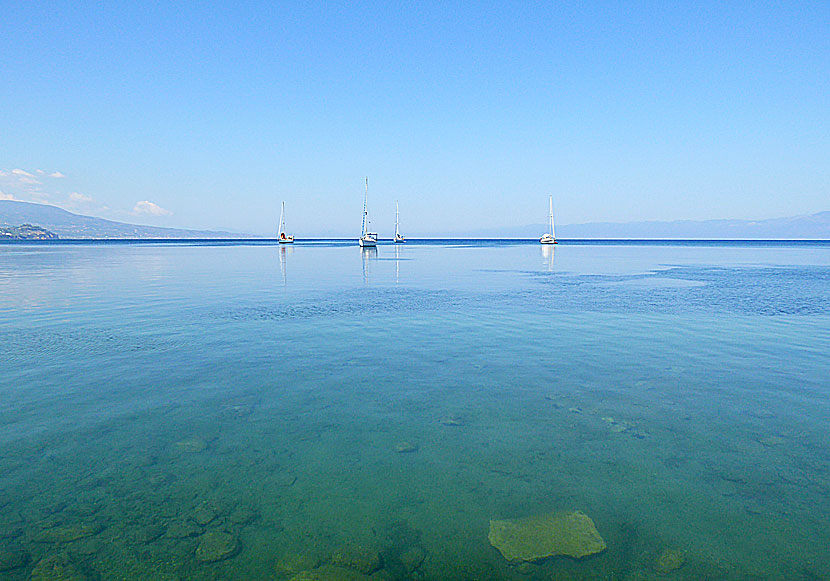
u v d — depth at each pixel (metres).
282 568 6.38
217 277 44.19
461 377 13.99
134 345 17.39
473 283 39.81
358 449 9.57
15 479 8.34
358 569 6.37
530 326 21.45
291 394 12.49
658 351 17.03
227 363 15.23
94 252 101.06
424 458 9.23
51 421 10.67
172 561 6.48
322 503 7.82
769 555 6.63
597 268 59.12
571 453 9.44
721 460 9.16
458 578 6.23
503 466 8.95
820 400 12.21
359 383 13.40
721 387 13.21
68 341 17.89
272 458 9.19
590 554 6.66
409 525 7.29
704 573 6.30
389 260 75.81
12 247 135.38
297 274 48.09
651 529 7.19
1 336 18.66
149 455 9.23
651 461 9.12
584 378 13.98
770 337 19.34
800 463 9.03
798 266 62.84
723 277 46.38
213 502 7.79
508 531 7.12
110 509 7.56
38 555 6.52
